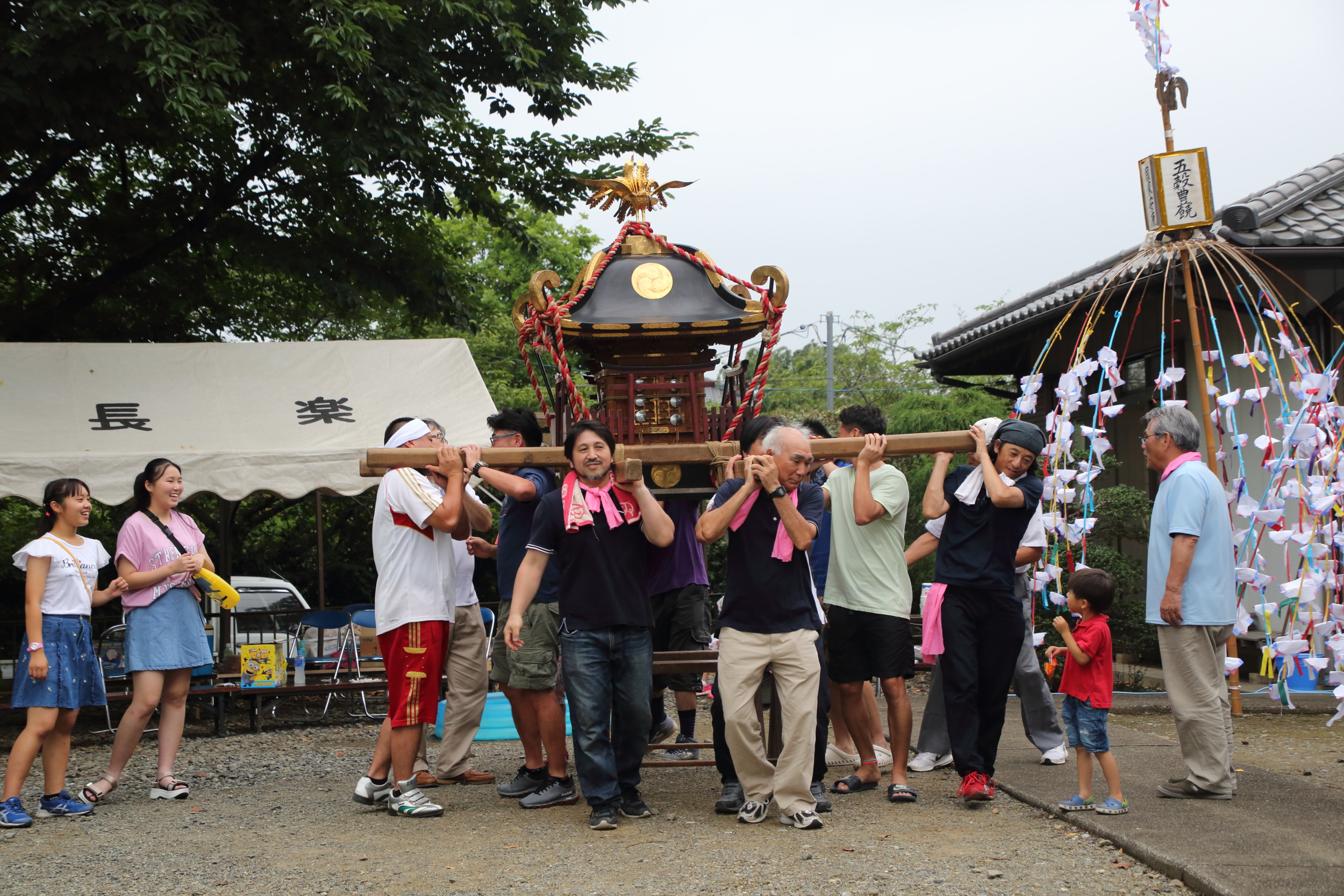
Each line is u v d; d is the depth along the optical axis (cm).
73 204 1265
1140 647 962
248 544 1556
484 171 1286
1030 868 404
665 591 618
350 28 946
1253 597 912
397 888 396
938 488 517
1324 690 859
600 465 473
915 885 384
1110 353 680
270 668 858
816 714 471
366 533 1584
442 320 1339
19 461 798
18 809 519
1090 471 676
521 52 1142
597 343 538
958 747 503
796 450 472
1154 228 757
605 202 580
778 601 471
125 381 938
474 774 605
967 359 1319
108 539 1339
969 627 504
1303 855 396
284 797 584
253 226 1230
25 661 530
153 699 571
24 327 1225
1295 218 852
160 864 440
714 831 468
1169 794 507
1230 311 954
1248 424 930
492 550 618
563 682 481
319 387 977
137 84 968
